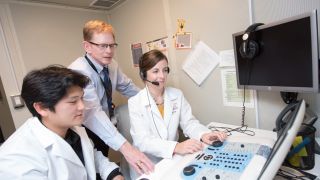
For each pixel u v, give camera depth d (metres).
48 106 0.73
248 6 1.24
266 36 1.03
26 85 0.73
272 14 1.16
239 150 0.88
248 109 1.39
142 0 1.93
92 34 1.26
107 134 1.18
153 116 1.27
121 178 1.04
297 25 0.88
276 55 1.00
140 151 1.15
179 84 1.77
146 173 0.92
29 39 1.89
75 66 1.32
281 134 0.74
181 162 0.89
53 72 0.73
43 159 0.78
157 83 1.24
